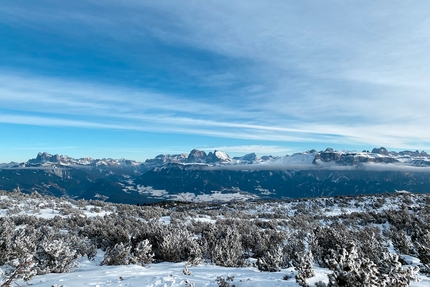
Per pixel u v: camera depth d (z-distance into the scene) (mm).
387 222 35438
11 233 15523
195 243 15461
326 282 7719
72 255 12398
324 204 58875
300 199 66375
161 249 15016
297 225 36594
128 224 27297
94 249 16578
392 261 6398
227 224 32750
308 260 8594
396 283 5945
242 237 21172
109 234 19250
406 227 29656
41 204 40594
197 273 10273
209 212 48594
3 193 44625
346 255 6125
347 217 42625
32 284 8648
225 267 12328
